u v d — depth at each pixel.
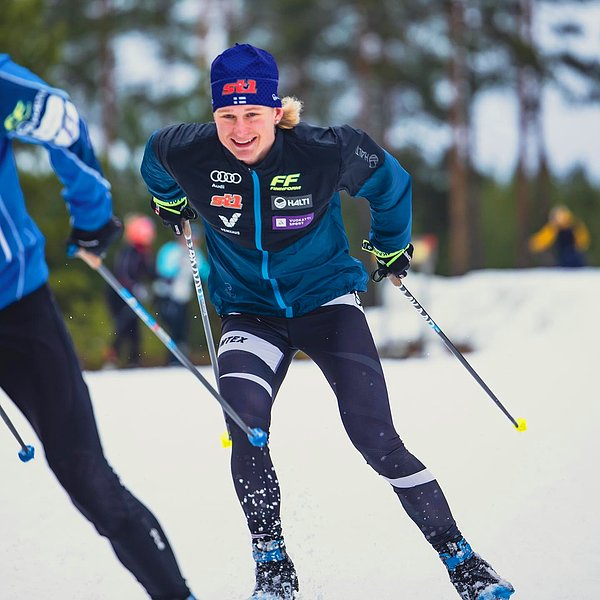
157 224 38.22
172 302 29.47
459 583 9.09
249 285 9.84
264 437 8.63
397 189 9.57
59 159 7.24
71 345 7.60
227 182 9.08
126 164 39.31
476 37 65.19
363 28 63.69
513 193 87.19
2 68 6.97
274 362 9.59
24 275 7.34
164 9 72.56
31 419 7.52
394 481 9.17
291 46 66.81
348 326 9.64
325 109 70.31
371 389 9.30
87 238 7.66
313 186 9.11
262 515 9.02
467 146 67.44
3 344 7.39
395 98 68.69
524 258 73.50
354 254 60.06
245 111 8.71
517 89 70.94
